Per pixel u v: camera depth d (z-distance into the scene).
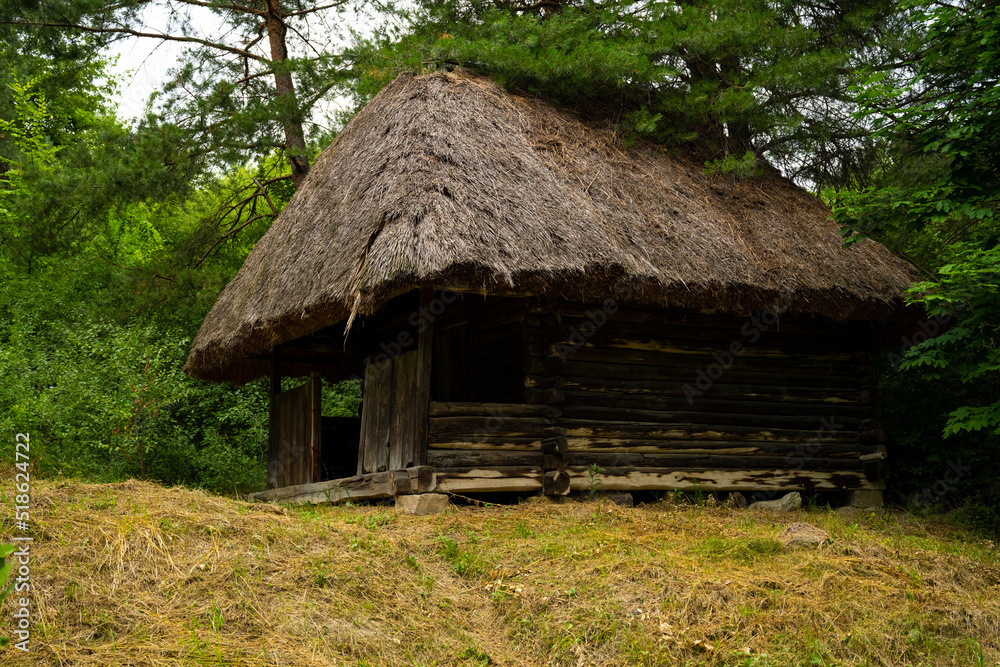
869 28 13.11
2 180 17.06
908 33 11.89
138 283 14.62
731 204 10.20
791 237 9.96
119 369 11.90
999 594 6.30
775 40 11.41
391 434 8.52
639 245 8.62
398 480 8.04
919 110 8.91
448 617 5.66
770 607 5.69
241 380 11.50
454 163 8.38
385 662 5.09
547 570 6.21
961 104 8.75
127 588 5.36
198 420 14.41
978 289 8.29
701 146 11.29
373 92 12.09
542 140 9.61
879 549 6.86
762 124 11.36
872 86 9.02
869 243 10.53
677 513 8.38
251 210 15.90
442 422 8.14
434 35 13.14
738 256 9.17
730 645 5.26
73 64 15.27
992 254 8.21
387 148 8.90
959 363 9.52
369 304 7.42
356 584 5.79
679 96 11.31
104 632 4.92
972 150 8.66
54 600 5.09
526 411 8.49
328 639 5.19
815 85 11.48
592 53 10.41
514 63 10.41
